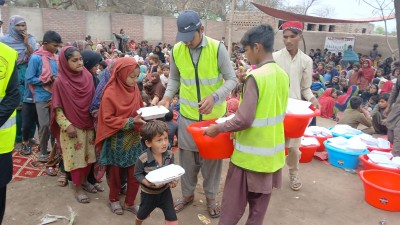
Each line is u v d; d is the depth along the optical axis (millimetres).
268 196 2521
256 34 2295
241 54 15141
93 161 3508
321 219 3402
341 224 3324
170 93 3322
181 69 3068
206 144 2609
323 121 8289
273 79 2322
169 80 3355
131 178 3223
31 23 16906
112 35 20266
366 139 4914
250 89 2252
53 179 3967
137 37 21484
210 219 3307
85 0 23922
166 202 2764
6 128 2355
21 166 4277
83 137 3373
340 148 4617
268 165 2377
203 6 26516
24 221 3117
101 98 3055
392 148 4703
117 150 3102
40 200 3482
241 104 2281
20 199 3477
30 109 4422
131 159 3146
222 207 2607
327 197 3855
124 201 3531
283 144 2521
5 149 2379
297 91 3709
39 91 4105
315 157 5051
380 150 4738
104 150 3148
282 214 3461
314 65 15547
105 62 5707
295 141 3750
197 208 3490
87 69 3627
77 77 3252
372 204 3674
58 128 3391
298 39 3551
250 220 2562
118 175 3217
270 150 2367
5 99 2266
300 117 2904
